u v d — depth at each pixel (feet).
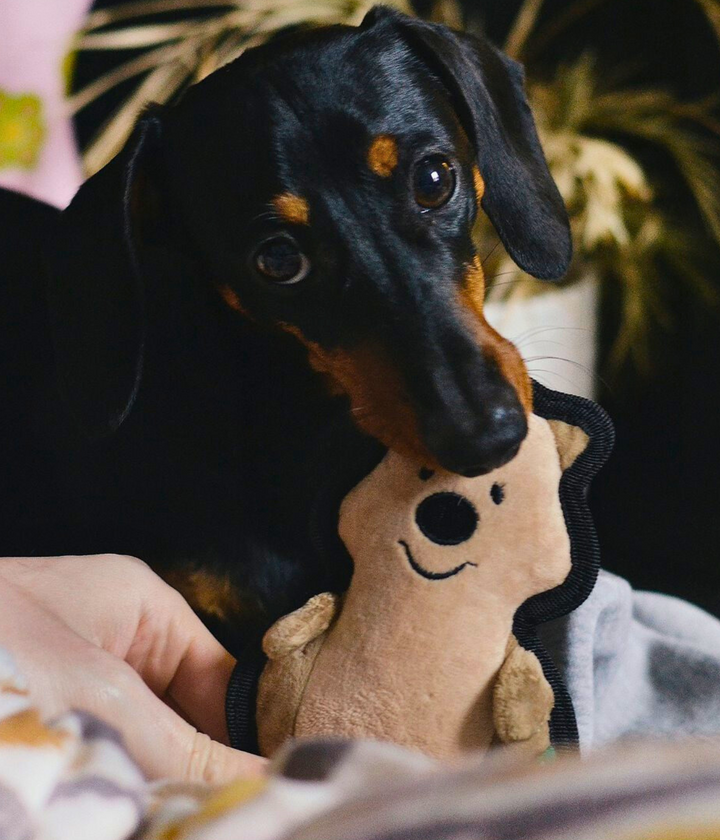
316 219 3.20
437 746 2.23
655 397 7.30
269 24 6.56
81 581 2.53
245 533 3.34
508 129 3.76
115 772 1.12
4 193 4.85
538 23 7.62
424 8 7.36
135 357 3.40
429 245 3.28
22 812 1.01
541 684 2.18
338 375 3.32
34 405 4.12
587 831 0.80
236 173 3.27
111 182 3.46
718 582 6.19
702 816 0.80
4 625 2.19
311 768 1.09
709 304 6.89
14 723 1.12
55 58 6.42
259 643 2.44
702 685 3.22
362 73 3.29
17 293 4.47
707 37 6.86
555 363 6.16
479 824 0.82
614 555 6.57
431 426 2.71
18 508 3.89
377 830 0.84
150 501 3.55
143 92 6.55
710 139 6.91
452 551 2.27
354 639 2.31
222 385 3.55
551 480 2.30
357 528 2.38
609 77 7.43
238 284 3.44
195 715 2.67
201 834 0.94
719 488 6.94
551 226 3.76
